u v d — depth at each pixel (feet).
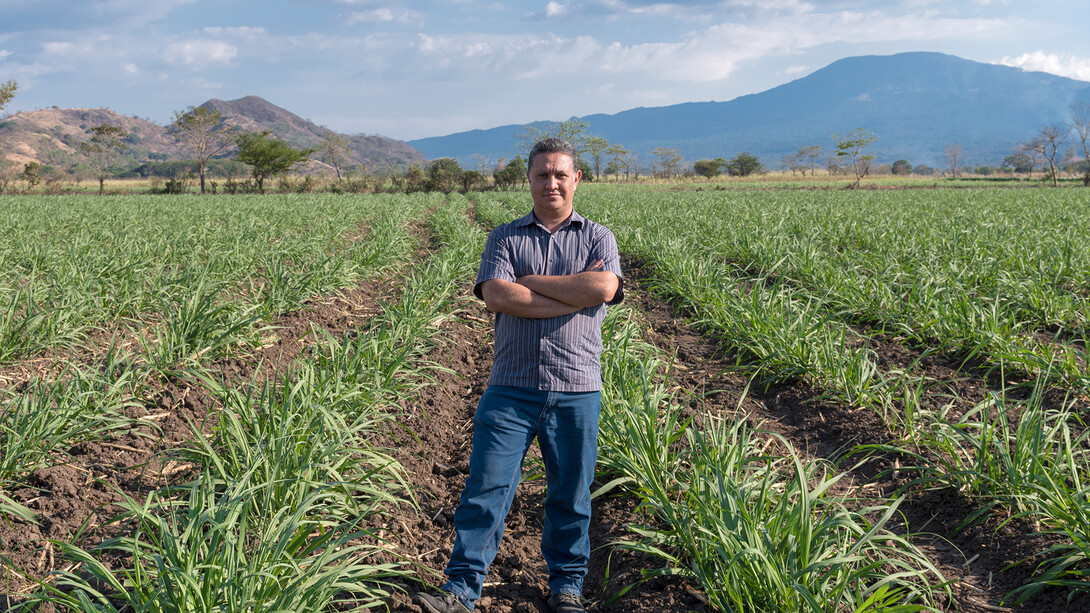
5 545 11.07
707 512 9.76
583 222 9.84
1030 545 10.91
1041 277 27.58
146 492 13.04
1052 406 16.85
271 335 23.08
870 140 262.06
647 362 17.53
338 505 11.77
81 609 8.40
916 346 22.79
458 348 24.11
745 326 22.07
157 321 24.40
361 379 16.74
